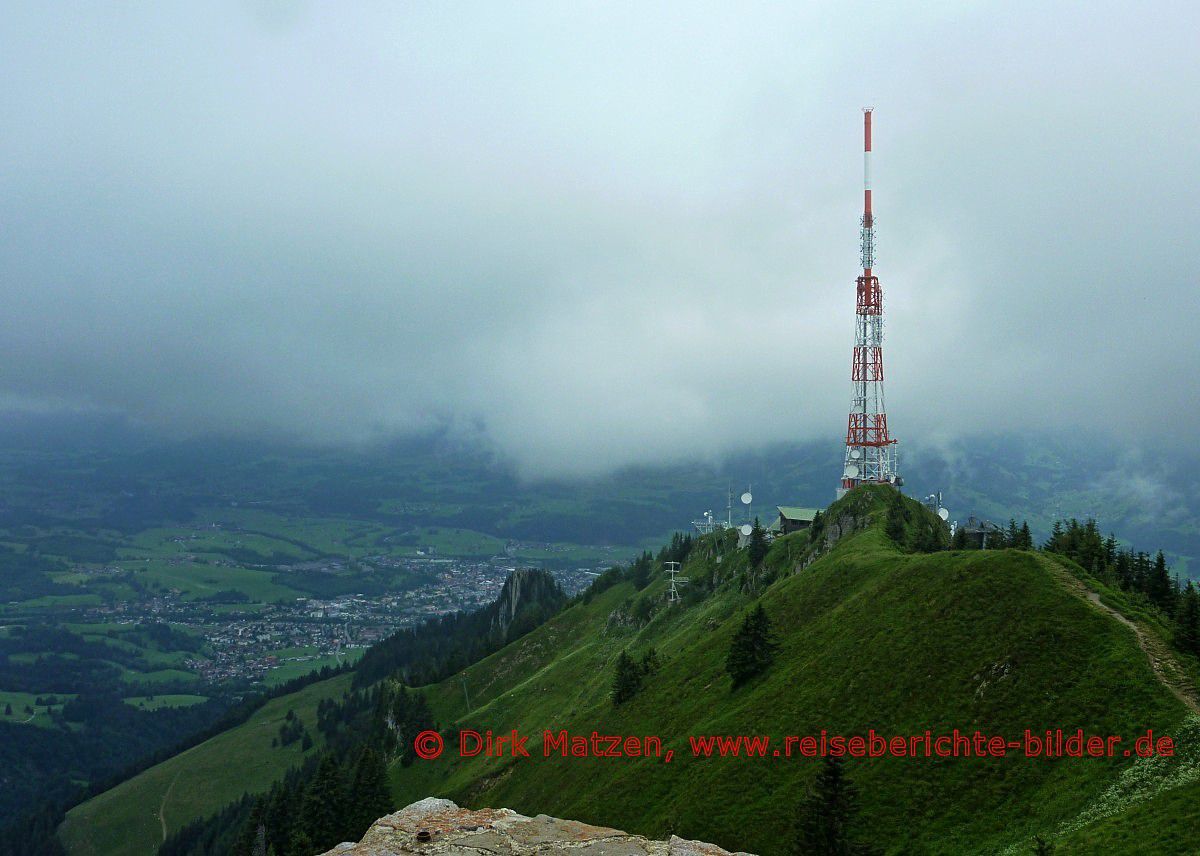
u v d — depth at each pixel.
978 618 77.69
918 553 116.44
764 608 122.00
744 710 92.50
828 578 115.19
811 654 95.25
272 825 166.38
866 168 194.88
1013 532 118.00
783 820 70.19
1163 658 62.53
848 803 62.19
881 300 194.75
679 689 117.31
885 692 77.38
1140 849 43.28
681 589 198.75
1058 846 47.78
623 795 90.38
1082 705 61.72
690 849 34.03
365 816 140.25
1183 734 53.88
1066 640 68.50
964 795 61.03
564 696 183.25
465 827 36.69
